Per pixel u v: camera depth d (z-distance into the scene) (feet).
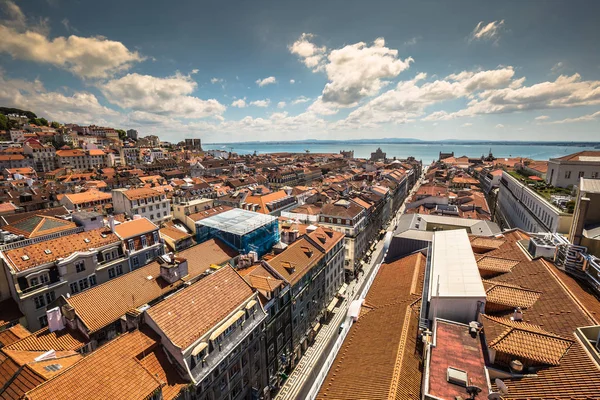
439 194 334.44
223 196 437.17
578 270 107.14
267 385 147.02
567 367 68.69
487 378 71.72
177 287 151.53
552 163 275.80
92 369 84.12
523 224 269.23
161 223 292.61
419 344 92.79
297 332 176.24
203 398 103.71
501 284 103.96
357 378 83.92
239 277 137.69
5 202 345.10
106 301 128.67
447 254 127.03
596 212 118.52
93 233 184.65
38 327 146.72
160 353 98.99
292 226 242.99
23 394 77.25
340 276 244.01
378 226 379.35
